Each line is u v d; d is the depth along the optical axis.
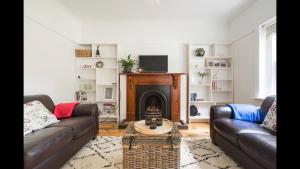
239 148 2.03
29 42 2.80
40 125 2.05
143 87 4.30
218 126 2.53
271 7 3.01
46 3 3.19
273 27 3.18
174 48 4.60
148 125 2.18
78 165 2.11
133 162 1.85
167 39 4.62
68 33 4.03
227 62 4.56
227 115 2.69
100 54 4.62
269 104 2.50
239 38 4.14
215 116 2.73
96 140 3.03
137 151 1.85
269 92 3.29
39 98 2.57
